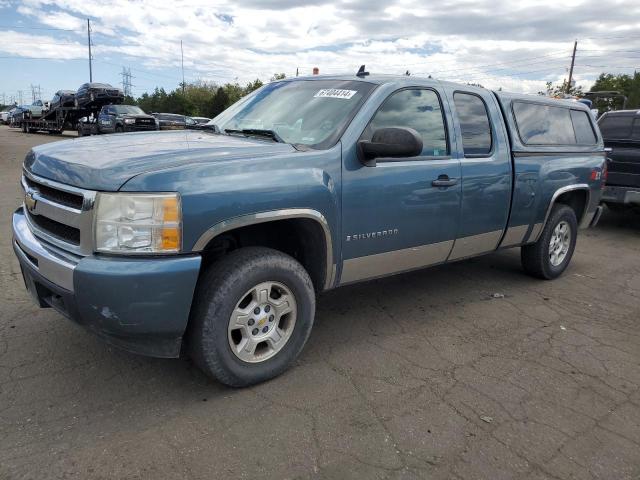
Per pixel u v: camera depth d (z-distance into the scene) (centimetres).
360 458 260
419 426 289
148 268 262
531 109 512
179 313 275
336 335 403
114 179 266
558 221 547
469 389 331
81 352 351
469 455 266
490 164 448
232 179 288
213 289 292
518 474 254
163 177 268
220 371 301
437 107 416
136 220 263
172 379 324
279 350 329
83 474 239
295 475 246
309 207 318
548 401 322
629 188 829
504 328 432
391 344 391
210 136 380
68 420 278
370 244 366
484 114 457
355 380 335
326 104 378
